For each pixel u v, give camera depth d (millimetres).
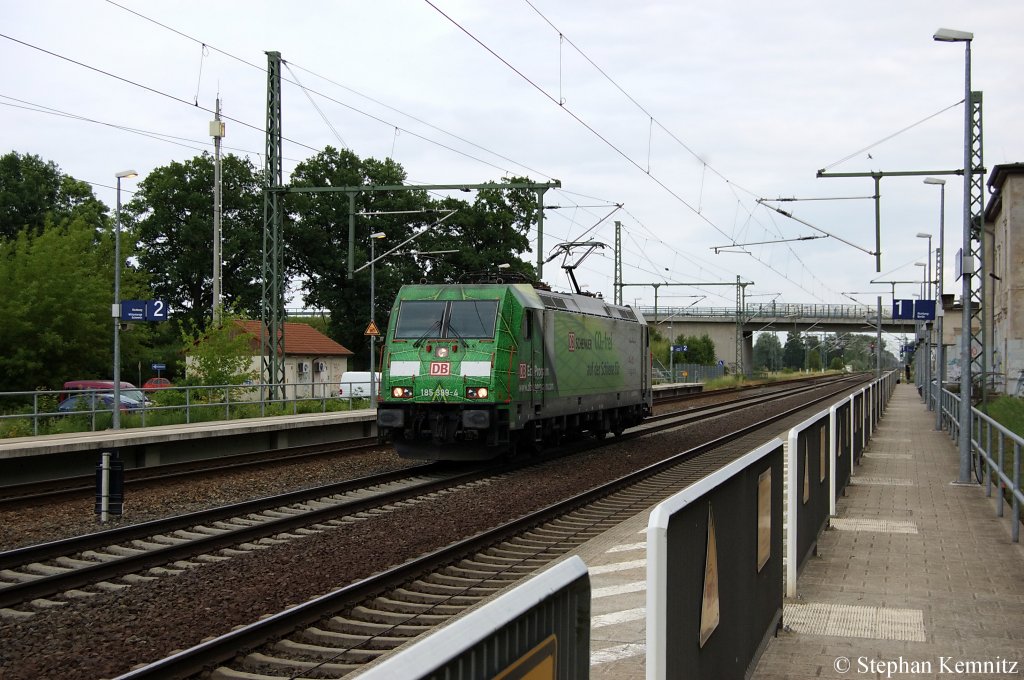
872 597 8359
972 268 17156
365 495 16406
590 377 24109
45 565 11031
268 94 31516
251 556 11258
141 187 62406
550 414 21406
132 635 8086
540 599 2787
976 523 12195
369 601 9250
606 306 26359
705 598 4812
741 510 5852
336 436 28578
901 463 19547
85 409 30078
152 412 27938
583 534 13250
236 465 19656
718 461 22391
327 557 11250
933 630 7332
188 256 60500
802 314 93312
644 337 29469
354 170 63656
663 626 3926
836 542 10914
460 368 19125
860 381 91500
